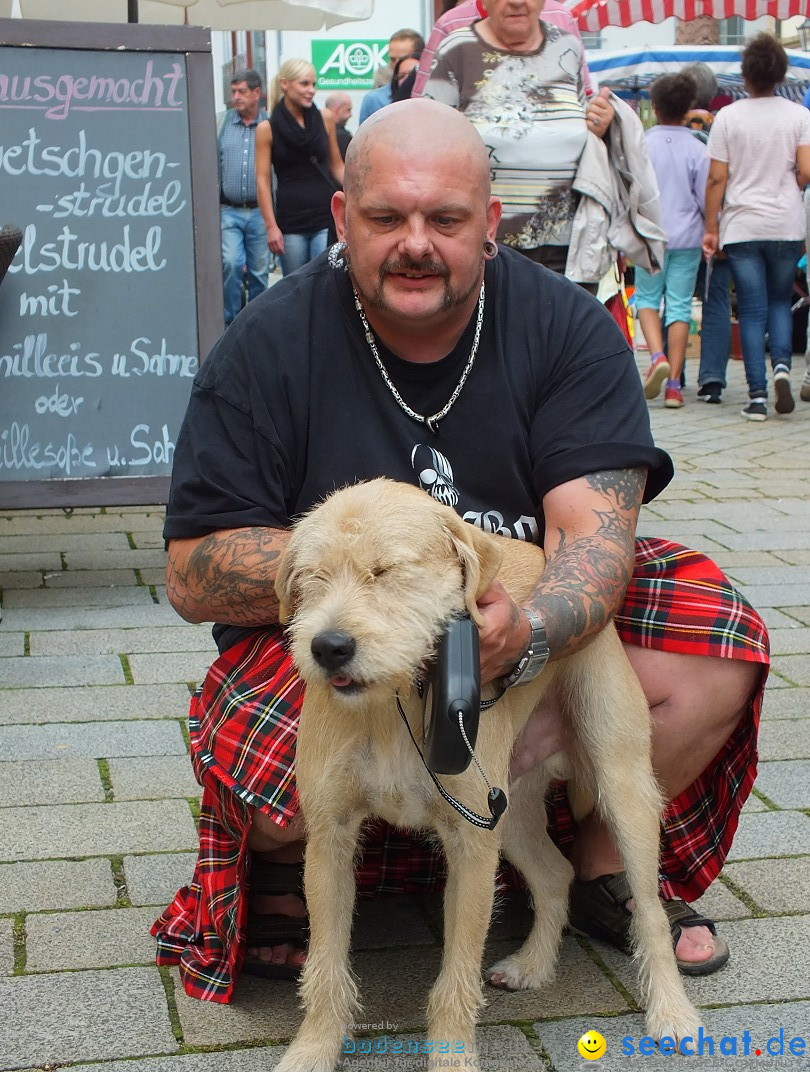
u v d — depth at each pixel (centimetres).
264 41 1684
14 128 478
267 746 239
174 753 355
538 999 252
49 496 480
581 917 280
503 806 219
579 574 233
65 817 316
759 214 859
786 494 675
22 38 477
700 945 260
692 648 259
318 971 224
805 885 292
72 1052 227
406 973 260
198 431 254
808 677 421
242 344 253
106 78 484
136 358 490
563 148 527
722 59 1463
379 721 217
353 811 228
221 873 247
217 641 277
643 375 1063
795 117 841
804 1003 248
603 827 276
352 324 251
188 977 247
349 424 252
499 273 259
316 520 213
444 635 206
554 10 544
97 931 267
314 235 971
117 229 487
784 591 509
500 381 252
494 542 217
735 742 268
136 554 550
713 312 960
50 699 390
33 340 480
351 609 198
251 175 955
